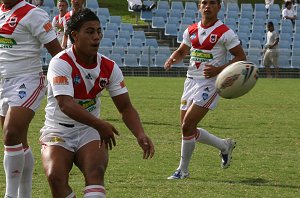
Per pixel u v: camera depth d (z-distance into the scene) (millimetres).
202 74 18969
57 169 12250
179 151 23047
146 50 60469
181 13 70125
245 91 15547
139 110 34938
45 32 15031
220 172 19672
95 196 11805
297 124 31203
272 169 20266
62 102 12258
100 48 59594
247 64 15531
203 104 18797
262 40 67062
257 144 25219
